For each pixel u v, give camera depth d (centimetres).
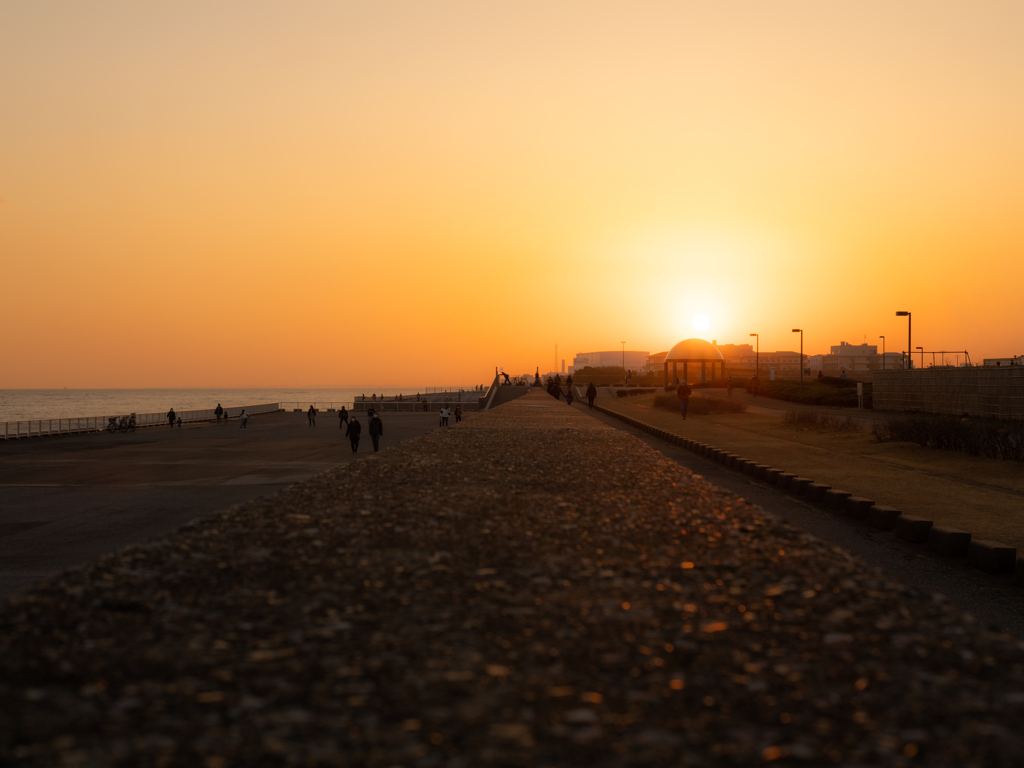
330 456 2636
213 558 500
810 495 1319
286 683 303
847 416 3584
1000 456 1862
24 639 350
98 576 454
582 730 265
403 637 356
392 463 1034
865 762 244
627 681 307
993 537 981
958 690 297
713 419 3566
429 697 291
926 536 978
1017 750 251
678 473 958
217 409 5900
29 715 274
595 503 721
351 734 261
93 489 1783
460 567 483
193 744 253
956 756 247
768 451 2098
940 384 3538
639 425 3077
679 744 256
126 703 284
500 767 240
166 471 2183
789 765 242
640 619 382
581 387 8238
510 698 291
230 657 330
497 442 1409
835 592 425
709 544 548
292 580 451
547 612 393
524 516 653
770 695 293
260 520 625
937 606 400
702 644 347
